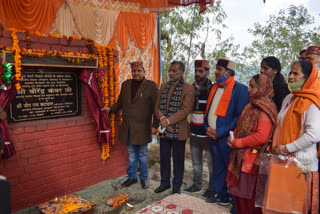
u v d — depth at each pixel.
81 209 3.02
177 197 3.37
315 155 2.16
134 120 3.67
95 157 3.81
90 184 3.80
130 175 3.89
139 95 3.65
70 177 3.54
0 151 2.64
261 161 2.23
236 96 2.96
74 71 3.48
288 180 2.04
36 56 2.87
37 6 4.09
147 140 3.72
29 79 3.04
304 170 2.01
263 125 2.35
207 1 3.68
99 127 3.66
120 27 5.44
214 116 3.09
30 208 3.11
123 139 3.73
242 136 2.52
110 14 5.22
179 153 3.45
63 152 3.43
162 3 4.54
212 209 3.09
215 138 3.04
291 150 2.15
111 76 3.79
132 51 5.76
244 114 2.55
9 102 2.80
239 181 2.53
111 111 3.81
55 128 3.31
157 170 4.50
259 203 2.23
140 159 3.78
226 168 3.09
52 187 3.35
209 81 3.40
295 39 6.78
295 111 2.18
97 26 5.02
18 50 2.71
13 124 2.96
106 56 3.71
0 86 2.65
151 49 6.17
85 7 4.82
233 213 2.84
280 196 2.06
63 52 3.15
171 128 3.34
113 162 4.09
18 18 3.90
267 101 2.43
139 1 4.76
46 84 3.20
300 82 2.20
